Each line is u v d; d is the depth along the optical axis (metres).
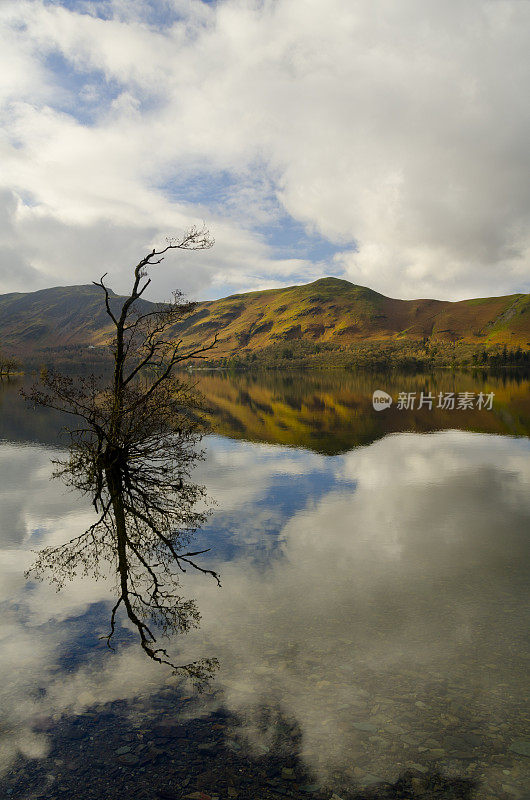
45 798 3.61
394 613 6.45
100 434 16.94
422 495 12.91
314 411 39.56
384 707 4.58
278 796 3.60
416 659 5.37
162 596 7.08
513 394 56.22
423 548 8.95
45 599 7.04
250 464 17.50
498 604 6.69
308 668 5.22
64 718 4.52
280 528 10.23
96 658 5.49
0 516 11.30
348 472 15.95
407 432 26.17
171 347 17.78
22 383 85.69
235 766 3.91
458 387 73.25
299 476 15.40
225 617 6.39
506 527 10.15
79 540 9.64
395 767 3.87
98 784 3.74
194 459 18.53
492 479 14.73
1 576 7.89
